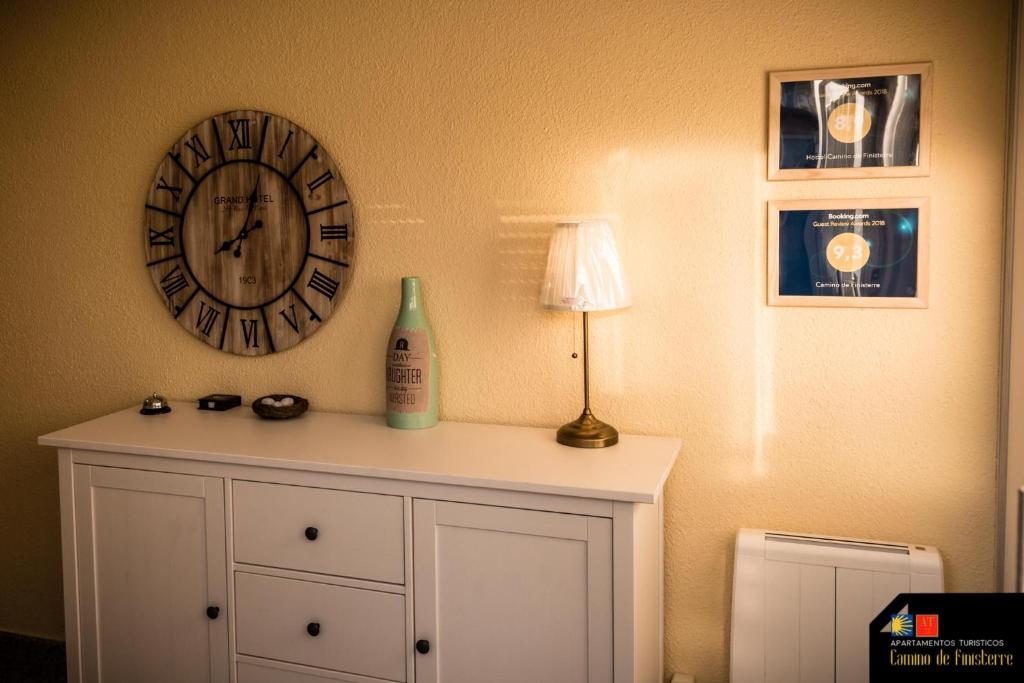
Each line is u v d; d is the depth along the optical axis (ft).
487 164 7.64
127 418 8.15
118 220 8.82
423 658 6.66
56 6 8.76
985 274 6.50
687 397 7.32
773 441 7.14
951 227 6.54
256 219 8.32
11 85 8.99
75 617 7.71
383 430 7.65
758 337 7.09
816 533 7.09
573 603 6.22
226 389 8.70
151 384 8.95
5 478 9.55
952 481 6.73
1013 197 6.30
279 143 8.18
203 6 8.32
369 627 6.79
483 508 6.34
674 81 7.08
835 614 6.72
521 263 7.65
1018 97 6.20
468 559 6.45
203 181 8.45
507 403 7.83
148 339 8.89
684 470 7.38
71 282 9.07
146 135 8.63
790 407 7.07
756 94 6.89
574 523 6.13
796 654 6.81
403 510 6.57
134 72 8.60
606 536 6.05
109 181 8.80
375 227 8.03
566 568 6.21
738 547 6.92
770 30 6.82
